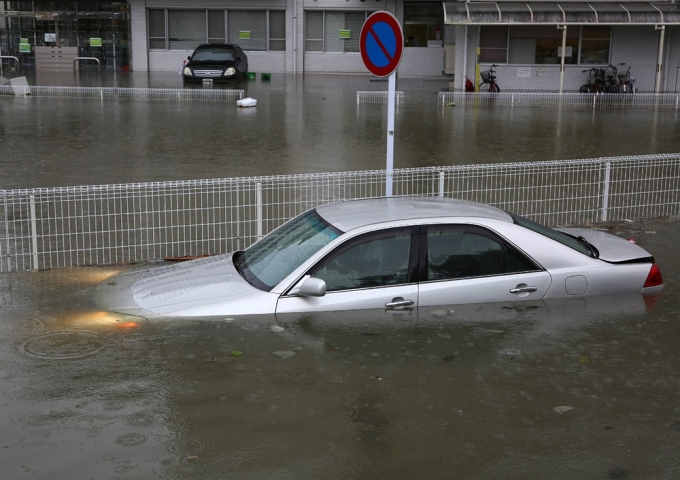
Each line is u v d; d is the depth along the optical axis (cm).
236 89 2962
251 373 538
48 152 1556
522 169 1381
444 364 557
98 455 439
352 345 580
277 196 1170
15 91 2620
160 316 615
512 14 2817
